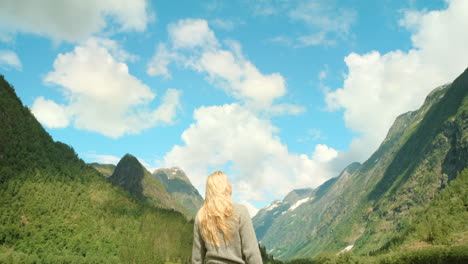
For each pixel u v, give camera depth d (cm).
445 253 9562
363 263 17262
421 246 16188
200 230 565
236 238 535
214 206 545
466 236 15575
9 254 18362
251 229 538
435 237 16462
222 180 568
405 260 11825
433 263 10062
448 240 15700
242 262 531
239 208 547
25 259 18250
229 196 569
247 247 528
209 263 544
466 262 8669
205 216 554
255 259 523
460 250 9200
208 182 571
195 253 579
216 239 537
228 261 530
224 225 531
